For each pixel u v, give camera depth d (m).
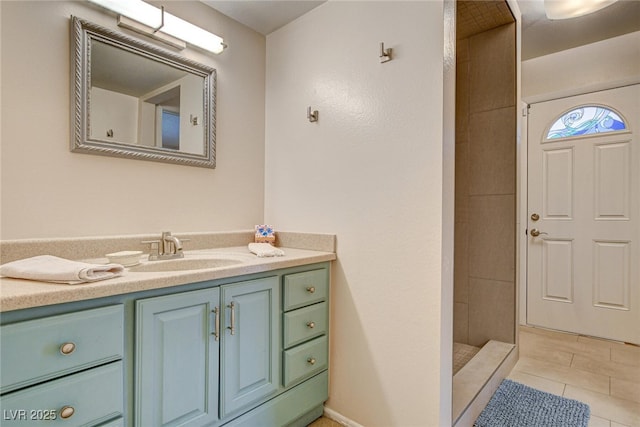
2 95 1.18
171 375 1.06
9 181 1.20
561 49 2.74
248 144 1.99
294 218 1.89
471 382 1.73
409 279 1.40
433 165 1.33
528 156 2.94
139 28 1.50
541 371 2.11
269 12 1.84
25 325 0.78
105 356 0.91
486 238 2.34
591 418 1.62
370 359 1.51
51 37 1.28
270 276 1.38
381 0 1.51
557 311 2.82
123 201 1.49
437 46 1.33
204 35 1.67
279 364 1.42
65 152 1.32
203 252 1.66
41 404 0.80
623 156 2.54
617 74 2.56
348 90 1.63
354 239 1.59
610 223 2.59
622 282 2.55
